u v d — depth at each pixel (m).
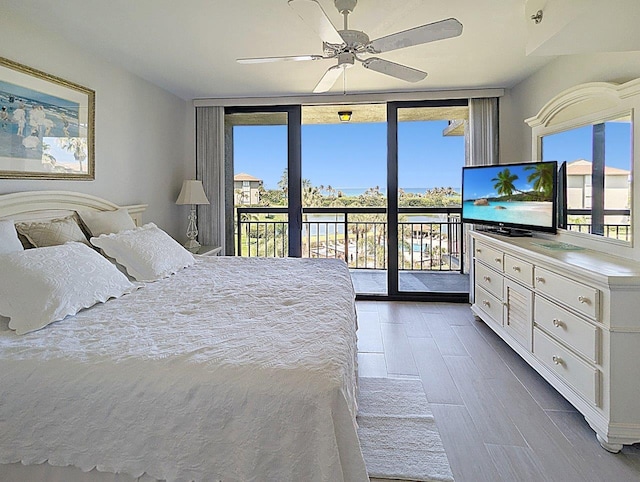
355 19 2.69
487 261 3.77
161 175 4.54
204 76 4.06
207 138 5.09
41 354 1.48
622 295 2.02
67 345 1.56
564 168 3.34
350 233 6.38
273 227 5.17
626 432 2.02
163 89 4.55
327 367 1.36
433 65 3.76
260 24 2.84
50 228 2.59
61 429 1.33
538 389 2.70
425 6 2.57
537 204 3.46
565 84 3.41
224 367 1.36
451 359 3.20
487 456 2.02
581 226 3.08
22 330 1.73
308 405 1.24
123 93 3.81
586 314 2.20
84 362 1.41
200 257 3.60
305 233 6.46
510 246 3.19
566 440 2.15
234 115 5.16
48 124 2.90
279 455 1.23
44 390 1.34
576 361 2.30
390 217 4.99
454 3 2.53
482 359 3.20
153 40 3.12
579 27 2.11
